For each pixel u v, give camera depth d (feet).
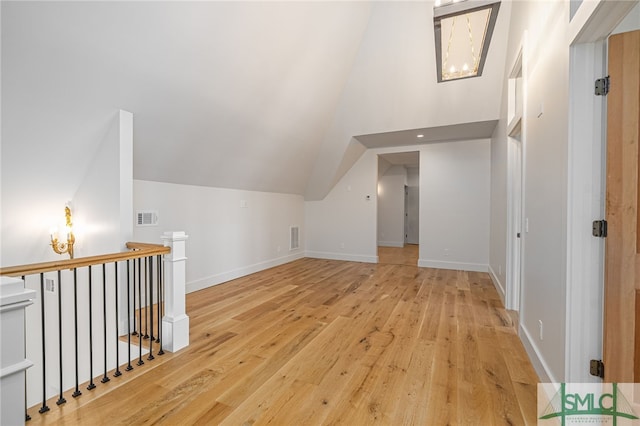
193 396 5.85
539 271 6.80
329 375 6.59
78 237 9.63
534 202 7.32
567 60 5.19
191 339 8.40
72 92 7.38
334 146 17.63
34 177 8.59
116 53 7.23
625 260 4.61
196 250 13.28
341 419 5.22
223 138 11.94
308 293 12.89
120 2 6.48
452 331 8.96
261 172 15.84
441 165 18.04
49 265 5.38
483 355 7.48
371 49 13.58
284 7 9.36
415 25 12.28
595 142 4.95
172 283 7.73
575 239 5.06
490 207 16.56
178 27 7.62
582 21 4.58
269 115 12.67
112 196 8.70
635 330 4.59
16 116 7.18
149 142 9.84
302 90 12.99
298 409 5.48
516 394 5.93
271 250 18.43
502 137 12.29
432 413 5.38
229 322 9.64
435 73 13.26
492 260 15.39
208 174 13.17
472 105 13.60
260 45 9.75
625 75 4.61
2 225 8.84
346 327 9.25
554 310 5.75
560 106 5.54
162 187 11.76
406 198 31.07
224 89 10.11
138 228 10.87
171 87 8.82
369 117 15.85
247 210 16.38
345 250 20.93
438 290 13.39
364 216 20.33
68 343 10.04
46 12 5.91
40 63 6.56
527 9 8.18
